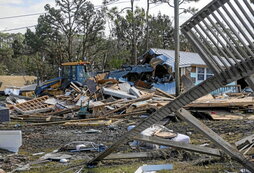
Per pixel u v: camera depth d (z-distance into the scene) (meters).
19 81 43.16
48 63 45.00
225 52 4.52
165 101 15.37
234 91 20.88
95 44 42.97
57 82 22.41
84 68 22.22
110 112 14.55
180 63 21.62
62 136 10.08
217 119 12.95
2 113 13.73
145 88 20.31
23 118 14.55
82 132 10.78
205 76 22.94
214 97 16.66
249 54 4.36
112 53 43.06
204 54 4.62
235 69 4.46
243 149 6.82
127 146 8.09
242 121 12.42
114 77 22.14
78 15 41.72
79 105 15.45
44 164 6.79
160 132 8.17
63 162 6.85
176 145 6.16
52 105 16.66
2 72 58.78
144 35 40.56
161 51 24.00
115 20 39.50
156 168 6.04
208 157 6.80
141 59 25.22
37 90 21.92
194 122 5.30
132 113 14.42
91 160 6.52
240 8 4.23
